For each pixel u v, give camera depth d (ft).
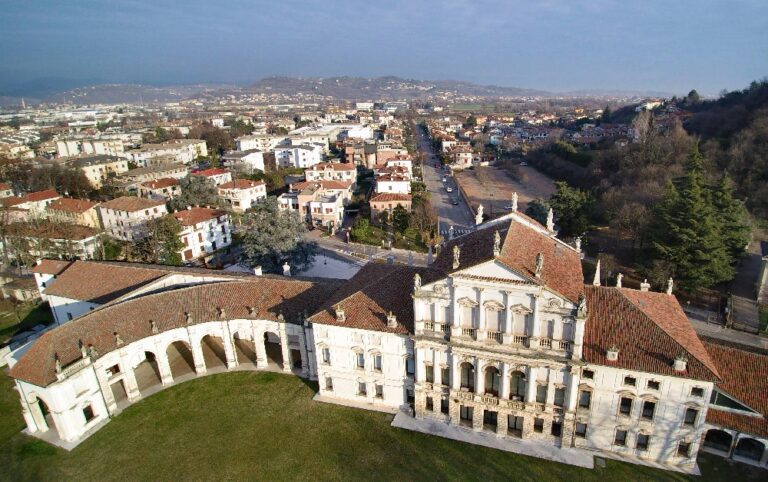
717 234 312.09
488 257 179.11
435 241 464.65
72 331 221.25
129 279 290.35
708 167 474.08
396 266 247.09
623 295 193.67
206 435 208.95
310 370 242.37
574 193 456.86
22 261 415.64
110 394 223.71
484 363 192.34
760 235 392.68
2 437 214.28
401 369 212.84
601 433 187.42
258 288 260.62
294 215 369.50
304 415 218.18
